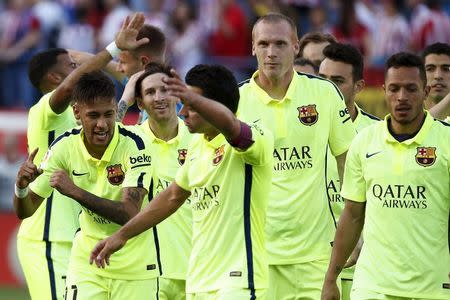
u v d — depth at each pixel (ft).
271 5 107.34
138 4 112.47
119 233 43.14
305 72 57.82
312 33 63.82
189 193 43.55
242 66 107.76
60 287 55.57
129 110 95.86
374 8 112.57
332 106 52.70
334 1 110.32
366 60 107.96
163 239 54.75
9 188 97.45
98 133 46.75
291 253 52.03
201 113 38.75
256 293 41.57
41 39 109.81
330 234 52.90
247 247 41.73
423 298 43.39
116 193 48.08
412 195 43.55
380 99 98.78
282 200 52.03
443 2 121.39
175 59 107.55
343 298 56.24
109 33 110.01
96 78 46.83
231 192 41.78
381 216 43.93
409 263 43.45
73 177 48.39
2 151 97.66
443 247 43.57
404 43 111.24
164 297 55.11
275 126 52.06
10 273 97.40
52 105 54.03
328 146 53.42
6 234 97.30
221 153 41.81
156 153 55.16
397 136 43.96
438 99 58.85
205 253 42.34
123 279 48.65
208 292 42.09
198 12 110.63
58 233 55.88
